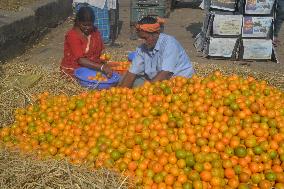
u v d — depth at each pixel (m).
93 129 4.57
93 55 6.89
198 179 3.69
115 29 12.71
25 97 5.88
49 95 6.02
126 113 4.75
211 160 3.84
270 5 10.63
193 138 4.11
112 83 6.34
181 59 5.97
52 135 4.57
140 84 6.18
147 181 3.74
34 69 7.21
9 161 3.85
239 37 10.84
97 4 11.35
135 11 12.34
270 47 10.83
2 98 5.77
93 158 4.06
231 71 8.93
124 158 4.03
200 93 4.84
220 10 10.96
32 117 5.01
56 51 11.08
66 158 3.96
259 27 10.73
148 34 5.69
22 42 10.81
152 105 4.83
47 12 12.87
